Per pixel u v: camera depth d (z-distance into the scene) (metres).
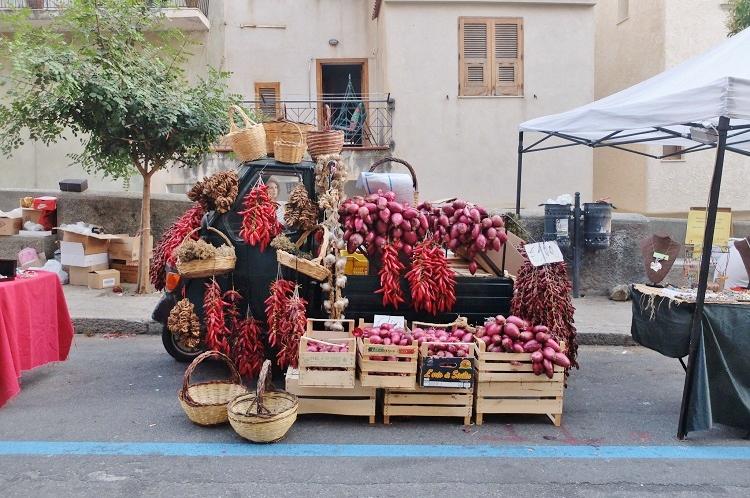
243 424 4.39
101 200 9.78
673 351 4.91
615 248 9.55
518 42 12.77
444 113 12.75
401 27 12.57
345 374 4.74
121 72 8.05
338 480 3.96
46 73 7.54
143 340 7.43
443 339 4.96
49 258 9.70
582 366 6.75
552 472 4.13
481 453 4.41
